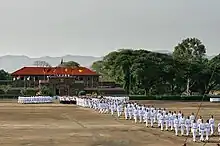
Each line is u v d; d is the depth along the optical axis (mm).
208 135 45531
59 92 155250
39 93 149125
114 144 42625
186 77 162000
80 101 106250
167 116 54594
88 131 52875
